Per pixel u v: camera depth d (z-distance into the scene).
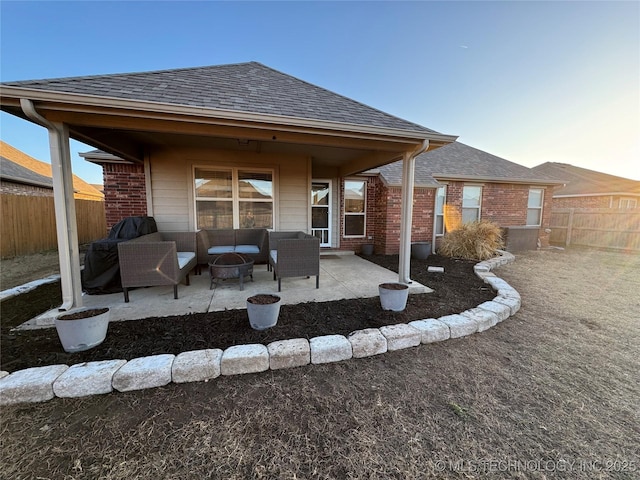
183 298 3.88
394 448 1.57
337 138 3.82
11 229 7.70
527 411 1.89
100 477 1.37
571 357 2.61
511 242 9.38
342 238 8.55
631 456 1.54
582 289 4.88
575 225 10.91
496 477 1.41
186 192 5.82
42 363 2.26
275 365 2.30
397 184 7.90
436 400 1.99
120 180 5.67
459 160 10.39
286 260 4.24
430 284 4.83
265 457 1.50
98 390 1.98
